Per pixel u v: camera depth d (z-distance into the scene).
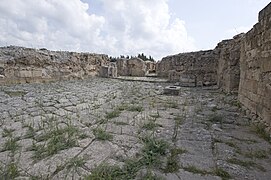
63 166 2.32
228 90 7.70
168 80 13.48
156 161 2.43
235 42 7.59
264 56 3.91
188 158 2.57
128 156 2.58
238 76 7.40
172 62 13.92
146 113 4.77
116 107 5.27
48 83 10.39
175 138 3.24
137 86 10.40
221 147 2.92
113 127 3.69
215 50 10.90
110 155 2.60
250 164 2.45
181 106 5.64
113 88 9.36
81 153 2.64
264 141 3.16
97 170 2.20
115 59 19.78
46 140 3.04
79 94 7.36
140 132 3.45
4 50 9.21
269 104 3.52
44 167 2.31
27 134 3.26
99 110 4.96
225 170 2.30
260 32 4.21
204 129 3.71
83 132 3.37
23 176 2.14
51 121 3.95
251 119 4.32
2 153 2.64
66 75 12.32
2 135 3.25
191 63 12.02
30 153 2.64
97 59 15.61
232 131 3.62
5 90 7.52
